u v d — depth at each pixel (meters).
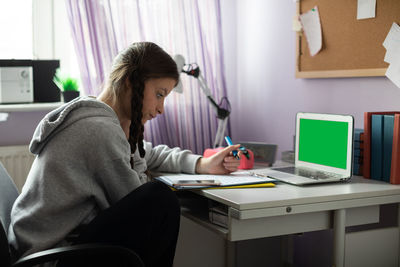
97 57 2.16
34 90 2.17
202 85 2.13
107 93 1.32
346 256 1.38
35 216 1.10
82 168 1.14
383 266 1.46
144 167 1.60
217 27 2.46
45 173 1.11
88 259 1.05
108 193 1.19
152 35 2.31
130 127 1.27
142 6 2.29
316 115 1.62
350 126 1.46
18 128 2.18
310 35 2.04
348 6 1.84
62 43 2.34
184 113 2.40
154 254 1.12
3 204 1.20
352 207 1.38
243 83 2.59
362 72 1.78
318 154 1.61
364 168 1.54
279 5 2.27
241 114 2.62
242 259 2.01
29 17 2.28
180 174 1.66
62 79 2.13
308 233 2.14
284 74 2.26
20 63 2.11
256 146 1.89
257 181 1.43
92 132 1.14
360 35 1.79
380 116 1.48
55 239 1.09
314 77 2.04
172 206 1.14
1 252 0.96
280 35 2.27
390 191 1.38
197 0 2.38
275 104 2.34
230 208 1.21
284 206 1.23
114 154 1.15
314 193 1.31
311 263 2.12
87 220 1.19
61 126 1.15
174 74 1.35
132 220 1.07
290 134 2.24
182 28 2.37
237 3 2.60
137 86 1.26
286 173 1.58
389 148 1.46
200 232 1.92
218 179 1.48
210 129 2.49
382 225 1.72
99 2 2.15
